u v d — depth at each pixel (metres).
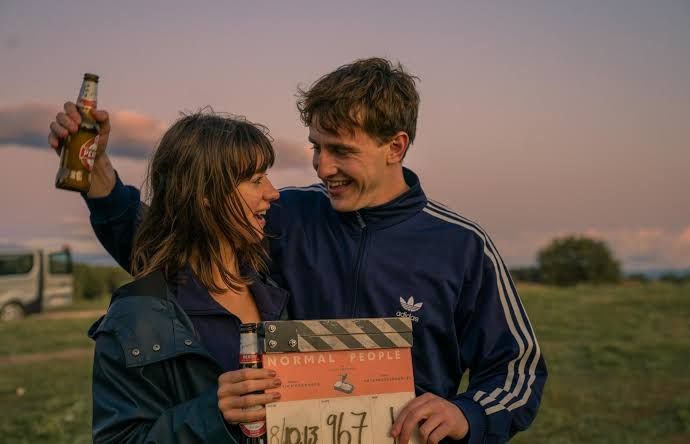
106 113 2.62
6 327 16.83
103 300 30.05
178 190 2.41
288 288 2.81
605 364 10.30
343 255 2.77
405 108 2.69
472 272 2.75
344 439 2.18
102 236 2.89
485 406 2.53
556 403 8.22
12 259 23.17
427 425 2.28
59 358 12.23
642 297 18.92
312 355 2.18
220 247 2.48
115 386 2.26
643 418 7.60
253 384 2.06
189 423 2.14
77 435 7.20
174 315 2.33
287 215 2.89
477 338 2.75
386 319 2.27
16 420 7.74
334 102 2.60
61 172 2.57
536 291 21.92
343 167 2.67
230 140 2.41
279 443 2.11
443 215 2.83
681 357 10.77
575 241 35.81
